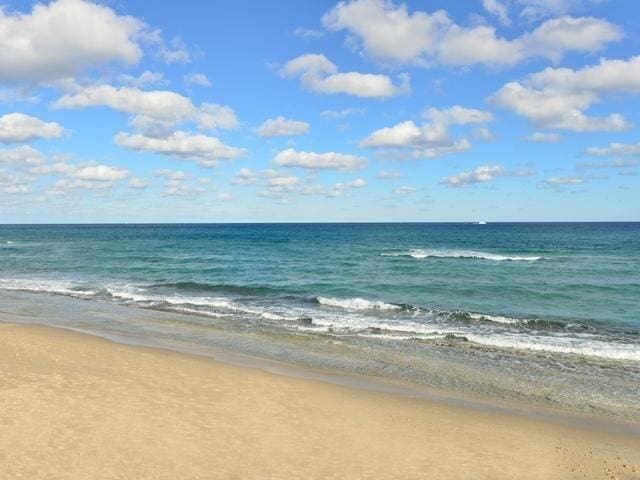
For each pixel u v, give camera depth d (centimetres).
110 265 4347
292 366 1338
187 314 2127
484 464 774
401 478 708
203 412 905
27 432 759
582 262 4447
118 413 863
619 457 827
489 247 6681
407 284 3045
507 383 1244
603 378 1293
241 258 5059
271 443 794
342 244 7619
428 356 1480
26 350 1279
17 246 7056
